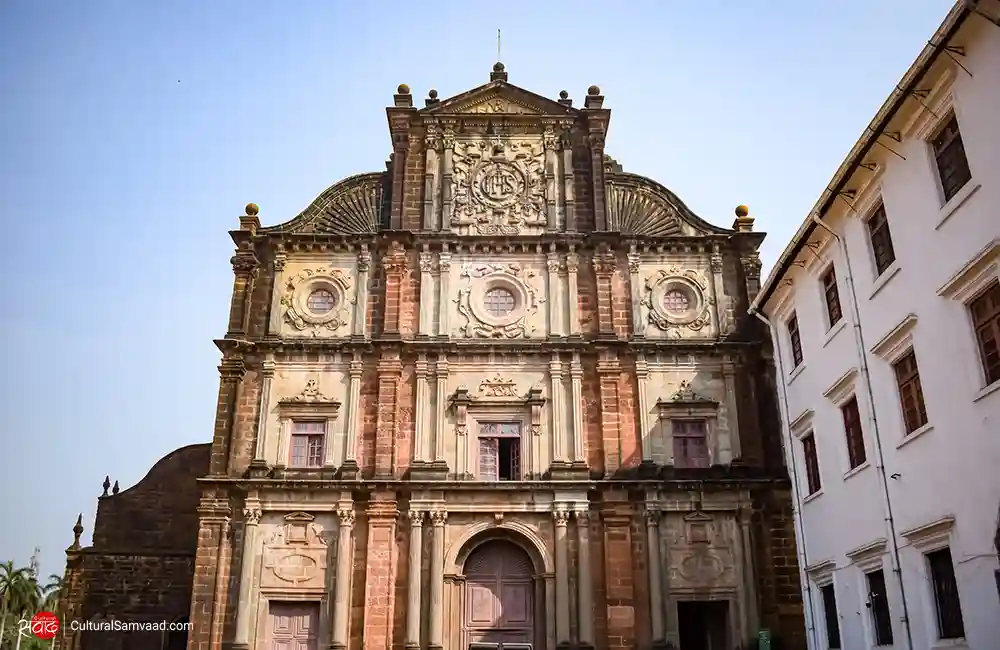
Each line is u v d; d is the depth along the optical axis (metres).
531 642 30.16
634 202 36.81
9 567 73.69
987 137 18.08
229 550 30.53
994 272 17.83
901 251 21.64
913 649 20.77
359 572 30.36
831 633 26.52
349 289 34.84
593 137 37.12
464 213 36.06
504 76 38.62
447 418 32.56
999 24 17.58
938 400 19.80
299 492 31.12
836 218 25.27
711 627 31.31
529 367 33.50
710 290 35.00
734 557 30.75
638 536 30.92
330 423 32.47
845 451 25.02
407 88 37.94
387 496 31.09
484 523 31.03
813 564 27.31
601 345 33.41
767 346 33.34
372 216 36.31
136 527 35.78
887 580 22.05
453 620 29.97
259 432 32.22
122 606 34.41
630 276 34.91
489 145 37.25
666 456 32.28
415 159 37.03
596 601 30.16
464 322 34.16
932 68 19.52
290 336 33.97
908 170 21.34
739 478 31.56
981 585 18.02
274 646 29.72
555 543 30.62
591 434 32.56
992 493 17.70
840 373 25.20
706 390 33.28
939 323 19.86
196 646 29.22
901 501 21.47
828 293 26.73
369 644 29.17
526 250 35.31
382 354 33.22
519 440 32.53
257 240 35.34
